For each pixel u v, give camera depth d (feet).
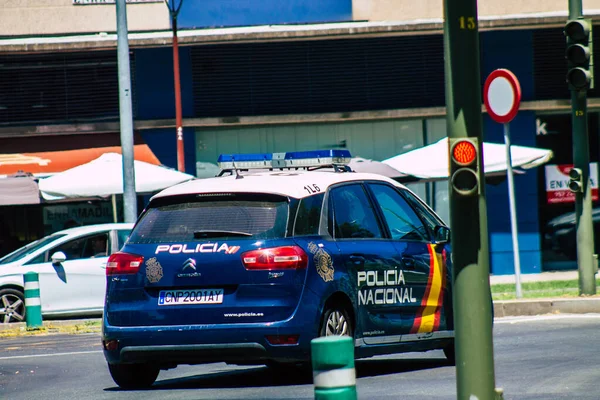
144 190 229.86
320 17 265.13
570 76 163.12
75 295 188.55
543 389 87.20
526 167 233.76
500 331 136.36
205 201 95.09
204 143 263.29
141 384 98.27
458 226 58.44
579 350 111.86
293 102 263.90
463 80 58.23
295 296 90.22
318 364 45.50
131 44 259.60
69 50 261.65
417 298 103.60
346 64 263.70
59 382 105.50
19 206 257.96
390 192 107.34
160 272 92.89
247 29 264.11
